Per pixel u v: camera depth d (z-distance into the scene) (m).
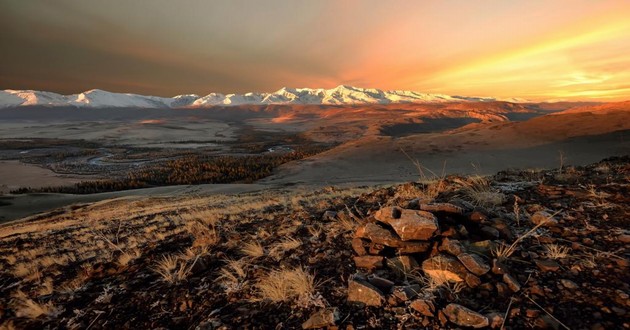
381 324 2.85
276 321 3.16
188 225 9.87
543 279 3.03
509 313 2.70
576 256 3.31
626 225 3.77
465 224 4.23
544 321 2.54
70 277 5.91
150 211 21.30
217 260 4.98
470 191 5.51
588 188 5.06
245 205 14.22
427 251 3.77
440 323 2.74
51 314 4.10
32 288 5.56
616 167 6.34
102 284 4.84
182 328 3.34
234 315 3.36
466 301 2.92
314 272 3.91
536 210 4.62
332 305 3.21
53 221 27.38
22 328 3.80
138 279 4.71
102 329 3.55
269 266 4.41
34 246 11.74
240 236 6.12
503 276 3.10
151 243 7.67
